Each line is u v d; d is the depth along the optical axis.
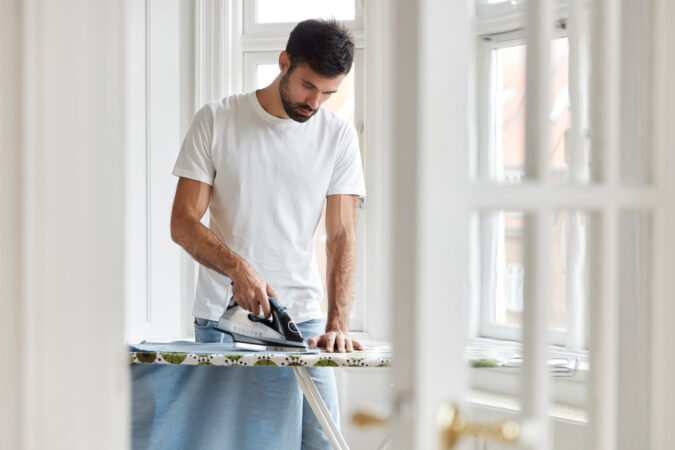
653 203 1.39
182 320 3.82
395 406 1.13
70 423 1.31
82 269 1.31
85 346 1.32
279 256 2.73
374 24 3.66
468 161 1.14
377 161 3.68
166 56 3.75
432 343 1.11
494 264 1.76
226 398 2.64
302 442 2.85
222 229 2.75
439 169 1.11
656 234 1.42
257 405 2.66
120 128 1.33
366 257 3.73
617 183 1.32
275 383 2.67
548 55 1.20
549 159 1.22
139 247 3.71
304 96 2.58
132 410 2.58
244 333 2.46
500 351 1.98
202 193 2.71
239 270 2.50
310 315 2.78
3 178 1.30
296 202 2.74
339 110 3.84
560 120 1.48
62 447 1.31
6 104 1.29
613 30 1.31
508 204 1.17
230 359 2.26
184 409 2.62
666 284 1.42
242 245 2.72
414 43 1.10
